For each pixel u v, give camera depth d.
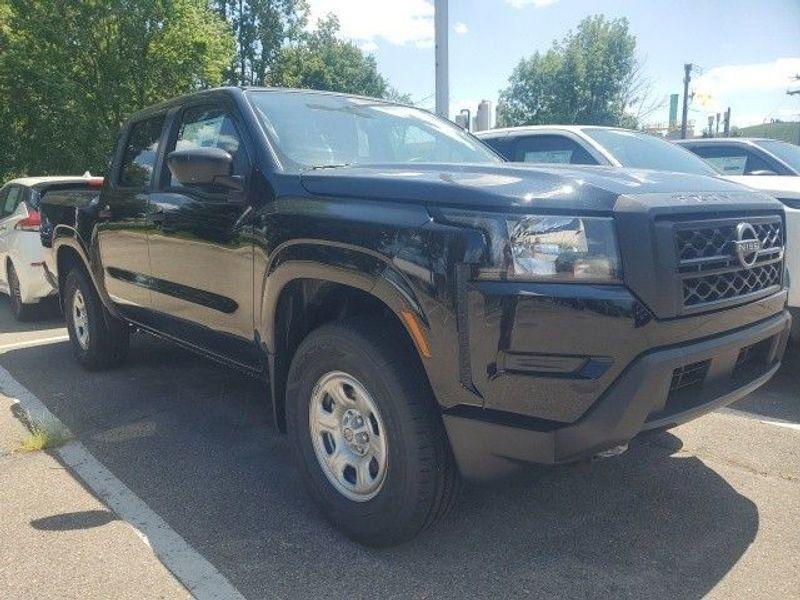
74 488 3.37
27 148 22.36
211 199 3.46
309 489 2.98
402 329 2.62
